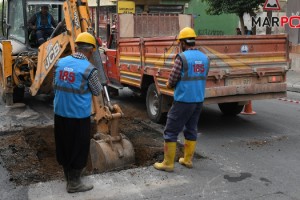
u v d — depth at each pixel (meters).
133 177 5.14
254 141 6.94
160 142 6.80
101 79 5.59
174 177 5.19
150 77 8.19
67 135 4.50
